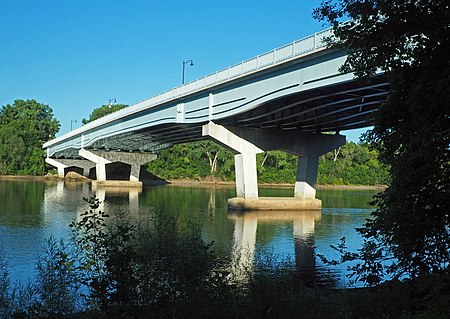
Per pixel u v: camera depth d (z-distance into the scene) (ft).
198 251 26.25
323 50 103.55
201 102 162.20
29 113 496.23
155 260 25.41
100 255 26.12
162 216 30.01
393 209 28.27
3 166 392.88
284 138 174.29
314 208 171.73
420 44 27.07
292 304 26.32
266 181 382.01
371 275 31.81
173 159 413.39
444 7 26.25
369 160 402.93
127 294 23.47
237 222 123.13
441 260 28.58
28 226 101.60
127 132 232.12
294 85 116.98
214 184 374.43
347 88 110.52
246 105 136.56
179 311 24.26
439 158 26.43
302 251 79.61
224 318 24.73
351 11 28.60
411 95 27.27
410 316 23.18
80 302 30.66
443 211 27.58
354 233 104.63
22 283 44.04
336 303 27.58
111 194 223.10
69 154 382.63
